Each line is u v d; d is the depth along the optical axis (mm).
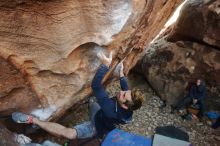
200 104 7035
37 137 4711
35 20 3162
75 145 4355
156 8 4512
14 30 3109
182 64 7477
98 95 3752
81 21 3535
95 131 4285
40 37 3330
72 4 3299
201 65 7316
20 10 3004
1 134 3709
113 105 3744
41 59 3547
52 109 4168
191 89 7059
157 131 4609
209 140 6488
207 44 7395
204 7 7113
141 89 7984
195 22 7395
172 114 7156
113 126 4125
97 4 3488
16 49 3275
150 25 4863
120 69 4488
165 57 7766
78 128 4281
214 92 7293
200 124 6910
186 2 7820
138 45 5145
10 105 3789
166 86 7559
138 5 3830
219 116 6762
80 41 3734
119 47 4293
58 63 3744
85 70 4145
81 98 4543
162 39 8500
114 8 3637
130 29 4137
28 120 3934
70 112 5383
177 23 8094
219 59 7125
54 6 3176
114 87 7176
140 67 8219
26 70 3564
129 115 3785
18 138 3943
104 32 3830
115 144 4066
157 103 7492
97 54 4062
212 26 7031
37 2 3033
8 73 3459
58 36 3449
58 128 4184
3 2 2852
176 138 4504
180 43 7723
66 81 4051
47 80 3859
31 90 3811
